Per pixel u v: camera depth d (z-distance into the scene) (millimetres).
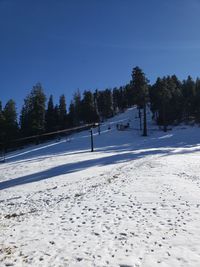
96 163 38750
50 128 94438
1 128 78438
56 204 20750
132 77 78812
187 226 14273
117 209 17703
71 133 99062
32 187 29078
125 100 139625
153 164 33312
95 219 16094
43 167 39875
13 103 85125
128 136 73688
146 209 17312
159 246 12258
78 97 115812
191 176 26625
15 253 12016
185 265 10641
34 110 79812
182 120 98188
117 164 36656
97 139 70688
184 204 17859
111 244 12617
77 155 48219
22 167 42156
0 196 27156
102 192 22453
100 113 123375
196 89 101250
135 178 26391
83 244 12727
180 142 60844
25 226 15719
